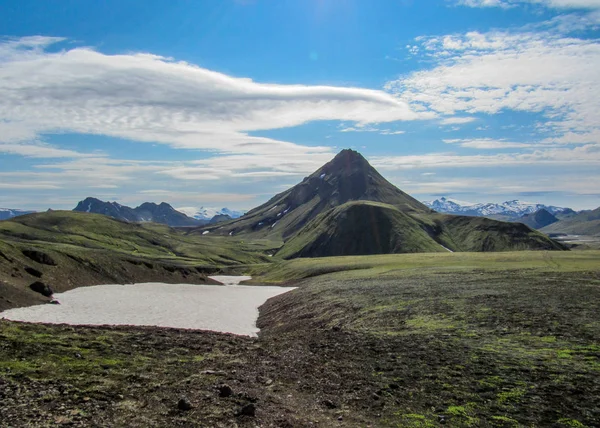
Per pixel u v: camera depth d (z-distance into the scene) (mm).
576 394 20500
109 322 56844
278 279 149625
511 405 19578
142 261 132000
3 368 20547
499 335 33438
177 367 24688
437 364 26453
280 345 33375
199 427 16250
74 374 21203
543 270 76750
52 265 95812
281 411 18719
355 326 44719
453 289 59438
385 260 142750
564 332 32469
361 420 18156
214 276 183375
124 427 15680
